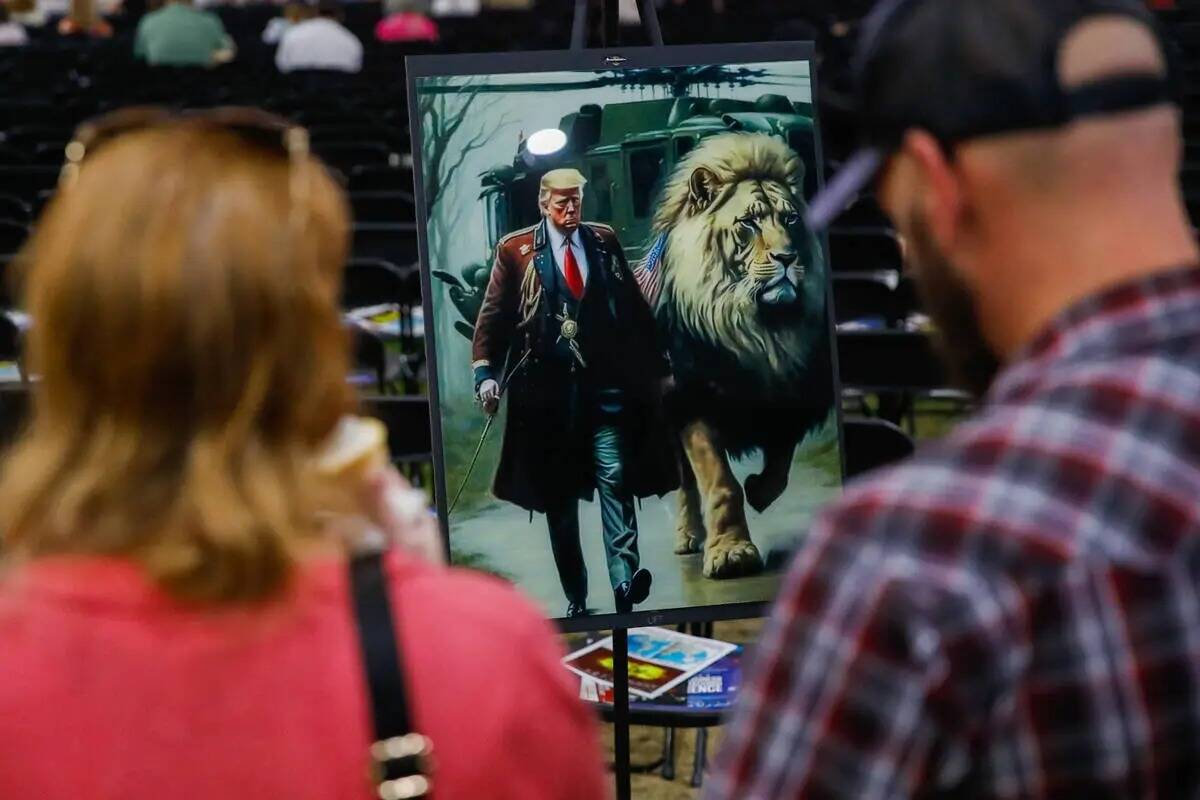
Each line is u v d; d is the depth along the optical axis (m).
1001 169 0.99
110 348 0.97
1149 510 0.90
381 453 1.22
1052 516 0.90
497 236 2.17
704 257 2.23
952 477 0.93
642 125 2.20
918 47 1.02
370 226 5.45
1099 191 0.98
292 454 1.01
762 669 0.98
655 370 2.22
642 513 2.24
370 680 0.98
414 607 1.01
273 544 0.96
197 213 0.98
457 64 2.14
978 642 0.89
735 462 2.26
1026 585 0.89
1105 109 0.97
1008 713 0.89
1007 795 0.91
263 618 0.97
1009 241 1.01
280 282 0.99
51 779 0.95
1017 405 0.96
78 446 0.99
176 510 0.97
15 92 11.17
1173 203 1.00
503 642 1.02
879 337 4.16
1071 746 0.89
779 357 2.26
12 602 0.98
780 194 2.25
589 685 2.63
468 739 0.99
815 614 0.95
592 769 1.07
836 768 0.93
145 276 0.96
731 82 2.22
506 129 2.16
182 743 0.96
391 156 8.03
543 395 2.20
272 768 0.96
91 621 0.97
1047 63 0.97
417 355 5.34
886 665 0.91
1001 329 1.04
